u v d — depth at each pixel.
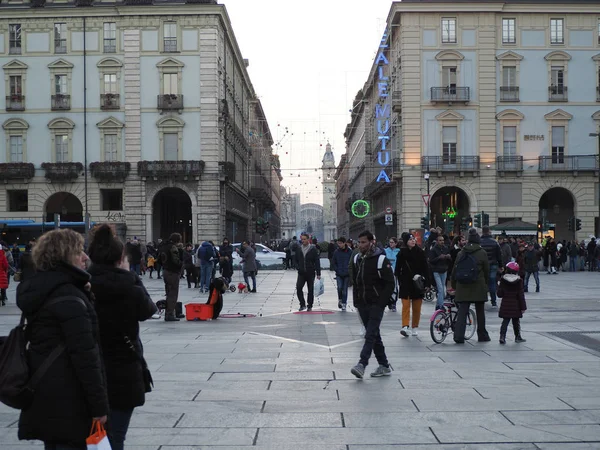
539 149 46.53
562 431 6.46
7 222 47.00
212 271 25.92
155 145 47.75
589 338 12.51
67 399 3.93
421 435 6.35
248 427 6.65
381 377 8.98
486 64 46.28
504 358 10.39
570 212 49.59
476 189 46.12
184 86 47.59
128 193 47.56
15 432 6.62
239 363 10.04
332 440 6.21
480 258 11.91
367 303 9.23
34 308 3.96
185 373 9.28
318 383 8.64
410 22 46.16
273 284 29.30
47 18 47.84
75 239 4.15
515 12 46.34
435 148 46.25
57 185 47.78
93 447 3.90
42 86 48.03
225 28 51.47
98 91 47.91
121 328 4.73
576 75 46.78
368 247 9.18
